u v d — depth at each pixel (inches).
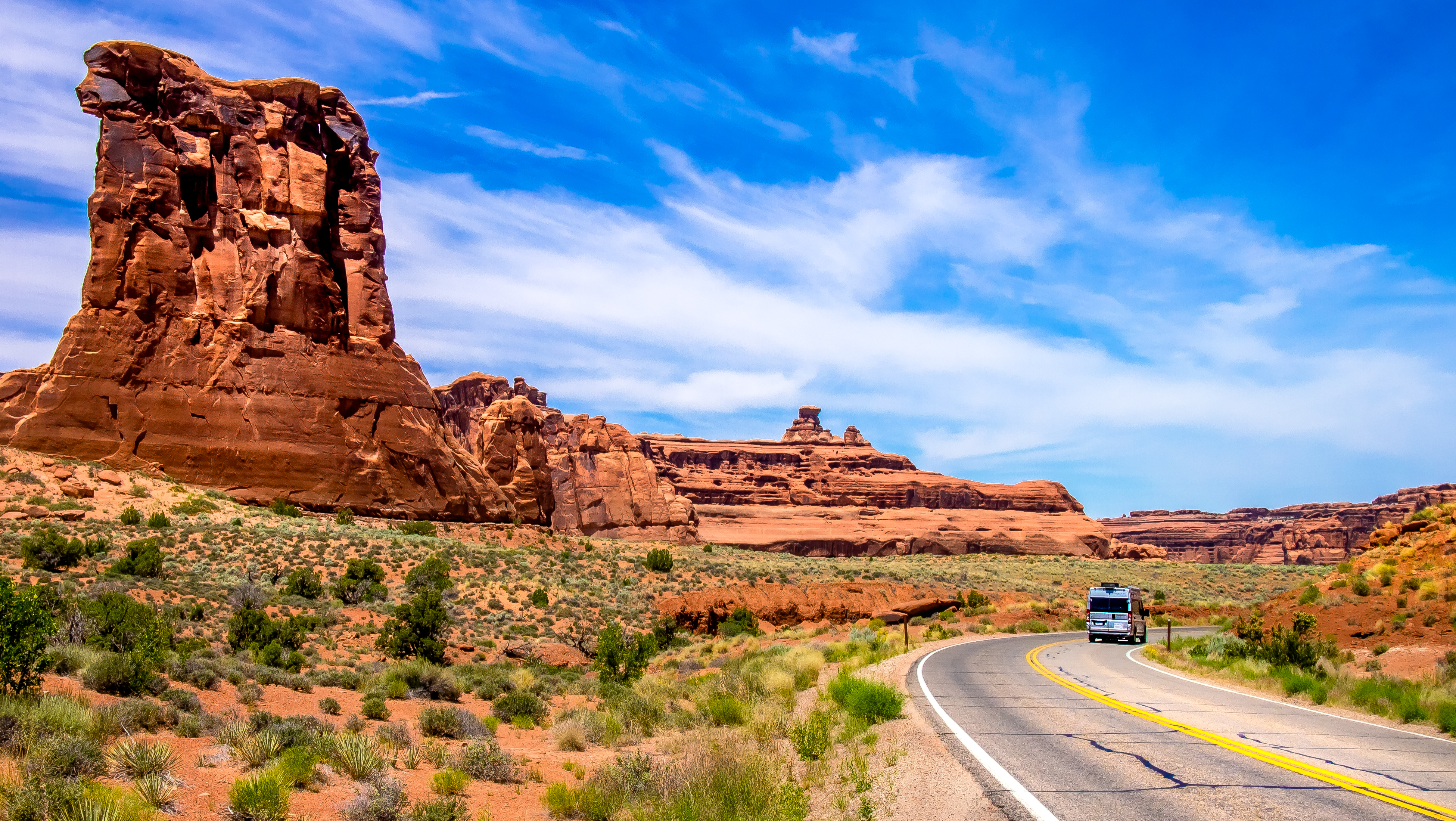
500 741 648.4
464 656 1437.0
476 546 2613.2
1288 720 520.4
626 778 437.1
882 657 1054.4
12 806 289.7
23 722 386.3
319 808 371.6
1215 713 552.4
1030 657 1067.3
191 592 1503.4
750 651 1354.6
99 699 528.7
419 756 525.7
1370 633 954.7
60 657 601.3
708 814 345.4
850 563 4731.8
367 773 436.5
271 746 452.8
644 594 2273.6
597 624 1892.2
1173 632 1934.1
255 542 2078.0
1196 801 303.3
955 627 1868.8
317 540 2207.2
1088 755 394.6
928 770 370.6
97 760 366.9
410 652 1261.1
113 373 2696.9
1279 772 353.4
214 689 693.3
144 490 2352.4
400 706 808.9
